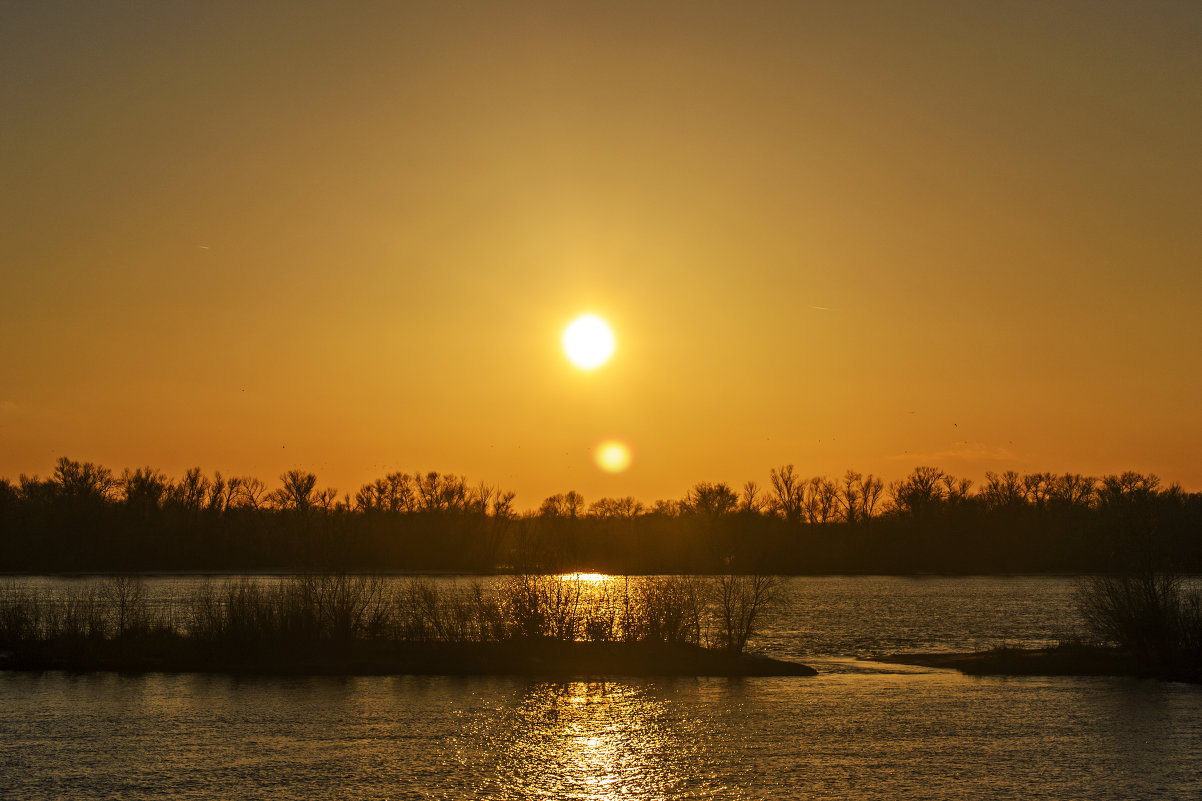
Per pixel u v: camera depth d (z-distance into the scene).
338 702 45.38
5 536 142.88
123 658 56.19
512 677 53.03
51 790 30.23
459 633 60.94
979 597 122.25
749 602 66.50
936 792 30.67
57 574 141.50
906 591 134.12
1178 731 39.56
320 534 148.62
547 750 36.06
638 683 51.66
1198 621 58.34
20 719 40.97
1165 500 148.75
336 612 58.94
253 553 152.50
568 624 60.53
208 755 34.81
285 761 34.06
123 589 77.44
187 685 49.88
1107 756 35.19
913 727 40.38
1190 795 30.31
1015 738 38.31
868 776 32.50
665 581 64.75
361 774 32.47
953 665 59.47
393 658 56.66
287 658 56.66
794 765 34.03
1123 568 65.62
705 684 51.59
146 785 30.83
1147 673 55.81
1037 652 62.72
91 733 38.28
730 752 35.94
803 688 50.50
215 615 59.81
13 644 59.50
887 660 63.19
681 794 30.59
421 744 36.88
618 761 34.47
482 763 34.09
